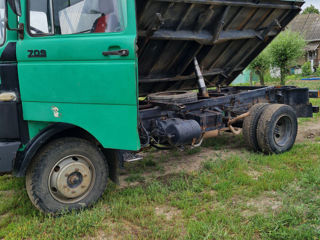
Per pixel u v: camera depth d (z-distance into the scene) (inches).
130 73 134.1
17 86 148.3
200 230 127.4
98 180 155.1
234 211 143.3
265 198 157.4
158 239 125.3
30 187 141.9
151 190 168.2
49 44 142.3
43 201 142.3
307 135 283.9
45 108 146.8
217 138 283.0
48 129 145.8
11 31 146.9
